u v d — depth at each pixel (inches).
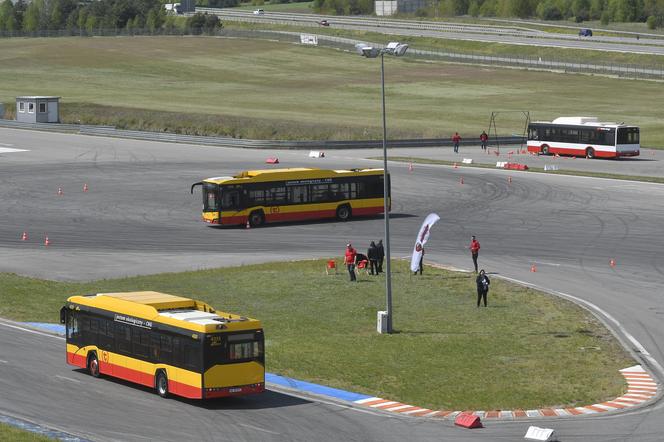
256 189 6919.3
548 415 3122.5
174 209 7500.0
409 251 6003.9
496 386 3449.8
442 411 3164.4
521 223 6835.6
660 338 4124.0
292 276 5275.6
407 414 3120.1
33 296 4761.3
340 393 3346.5
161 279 5187.0
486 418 3088.1
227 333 3137.3
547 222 6860.2
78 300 3585.1
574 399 3307.1
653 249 5964.6
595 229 6594.5
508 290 4945.9
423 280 5196.9
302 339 4084.6
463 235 6456.7
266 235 6604.3
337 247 6186.0
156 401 3216.0
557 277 5246.1
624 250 5935.0
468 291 4960.6
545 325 4315.9
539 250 5959.6
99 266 5595.5
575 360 3796.8
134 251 6043.3
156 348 3272.6
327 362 3725.4
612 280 5167.3
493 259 5723.4
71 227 6811.0
